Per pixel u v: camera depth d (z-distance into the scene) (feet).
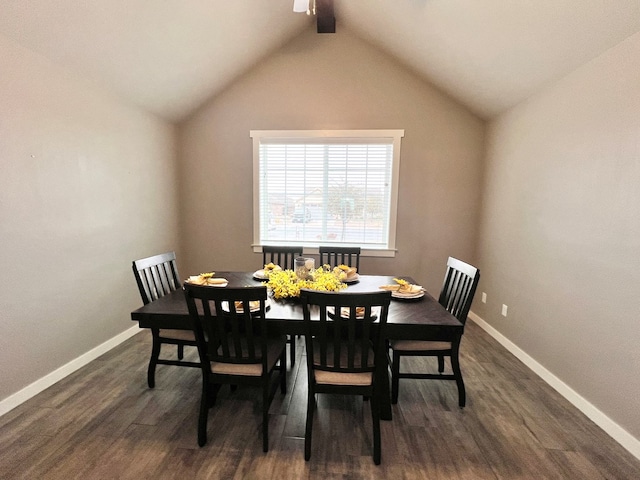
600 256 6.03
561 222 7.14
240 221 11.98
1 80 5.80
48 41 6.33
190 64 9.18
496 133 10.07
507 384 7.27
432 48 8.98
